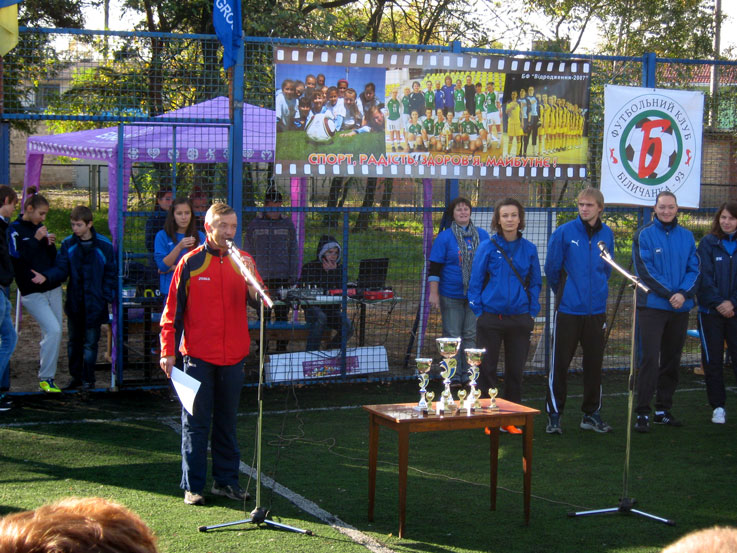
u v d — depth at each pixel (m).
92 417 7.16
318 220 8.80
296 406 7.81
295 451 6.34
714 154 9.83
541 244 9.21
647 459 6.27
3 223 6.71
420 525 4.78
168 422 7.07
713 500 5.32
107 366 9.10
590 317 6.88
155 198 9.18
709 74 10.14
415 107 8.37
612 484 5.64
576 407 8.01
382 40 21.34
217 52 8.53
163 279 7.79
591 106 9.11
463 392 4.91
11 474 5.59
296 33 13.77
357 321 9.82
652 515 4.98
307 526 4.73
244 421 7.26
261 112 8.63
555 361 6.96
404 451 4.54
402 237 9.36
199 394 5.07
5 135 7.86
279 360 8.41
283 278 8.38
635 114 9.09
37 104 8.36
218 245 5.08
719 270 7.30
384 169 8.35
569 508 5.13
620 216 9.94
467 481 5.66
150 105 8.89
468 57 8.46
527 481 4.80
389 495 5.33
